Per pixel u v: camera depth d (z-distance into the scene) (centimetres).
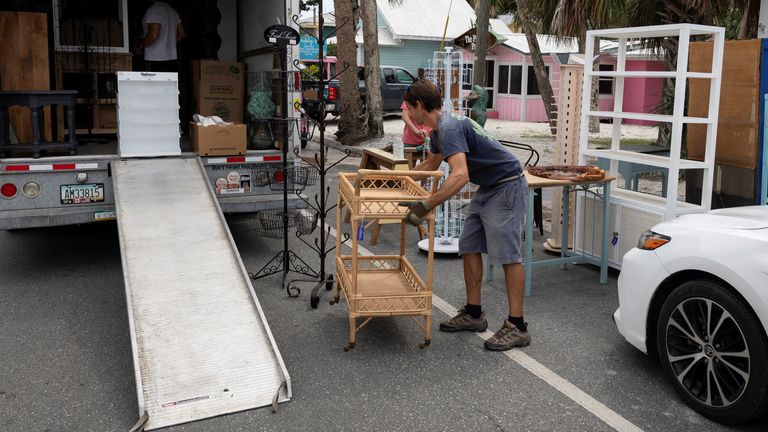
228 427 340
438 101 431
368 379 395
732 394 333
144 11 828
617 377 397
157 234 497
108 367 412
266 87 668
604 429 339
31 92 550
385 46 2614
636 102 2317
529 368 410
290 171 618
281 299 534
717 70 531
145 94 592
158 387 357
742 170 593
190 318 408
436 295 546
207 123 615
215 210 540
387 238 740
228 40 774
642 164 612
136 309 410
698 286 344
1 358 424
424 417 352
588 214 609
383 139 1539
